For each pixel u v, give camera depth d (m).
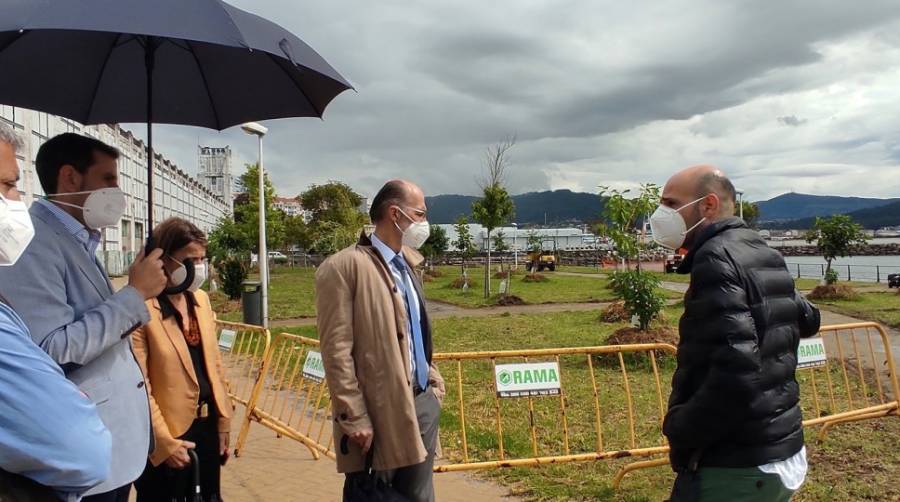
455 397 8.27
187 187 59.69
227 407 3.81
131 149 36.25
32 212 2.37
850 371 9.38
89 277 2.43
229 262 23.22
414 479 3.23
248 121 3.66
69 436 1.63
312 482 5.43
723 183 2.87
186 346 3.56
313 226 67.12
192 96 3.56
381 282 3.15
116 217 2.54
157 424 3.30
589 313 18.97
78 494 1.73
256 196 35.38
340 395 3.00
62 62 3.15
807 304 3.12
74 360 2.17
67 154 2.45
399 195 3.34
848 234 21.28
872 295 22.36
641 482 5.20
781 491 2.63
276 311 20.64
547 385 5.23
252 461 6.00
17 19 2.02
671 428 2.69
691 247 2.84
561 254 70.69
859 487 4.90
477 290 29.50
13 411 1.56
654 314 11.64
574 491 5.06
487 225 25.70
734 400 2.48
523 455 5.95
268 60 3.28
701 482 2.67
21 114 17.27
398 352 3.11
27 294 2.17
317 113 3.59
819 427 6.56
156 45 3.13
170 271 3.49
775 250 2.80
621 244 11.72
